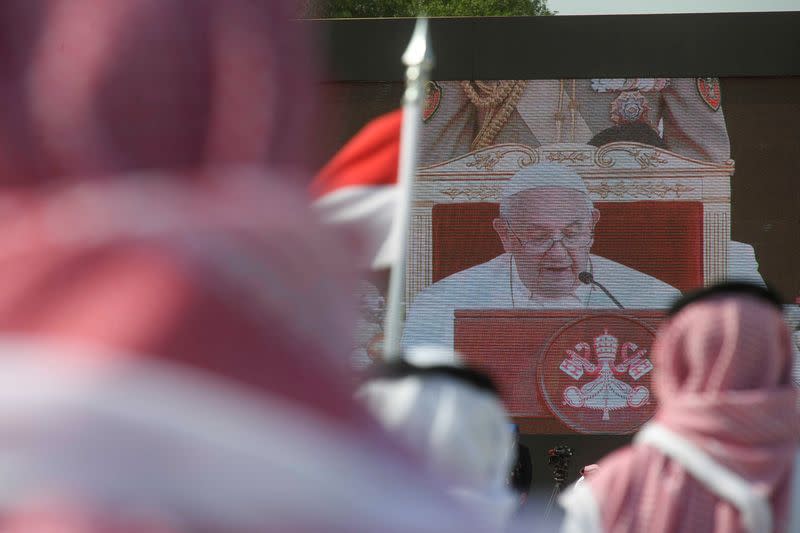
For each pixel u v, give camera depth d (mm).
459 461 11102
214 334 1391
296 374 1472
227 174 1512
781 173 63938
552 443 63438
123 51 1485
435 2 162375
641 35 64500
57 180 1440
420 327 64750
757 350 11984
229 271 1438
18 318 1327
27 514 1210
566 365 63906
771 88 64188
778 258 63656
